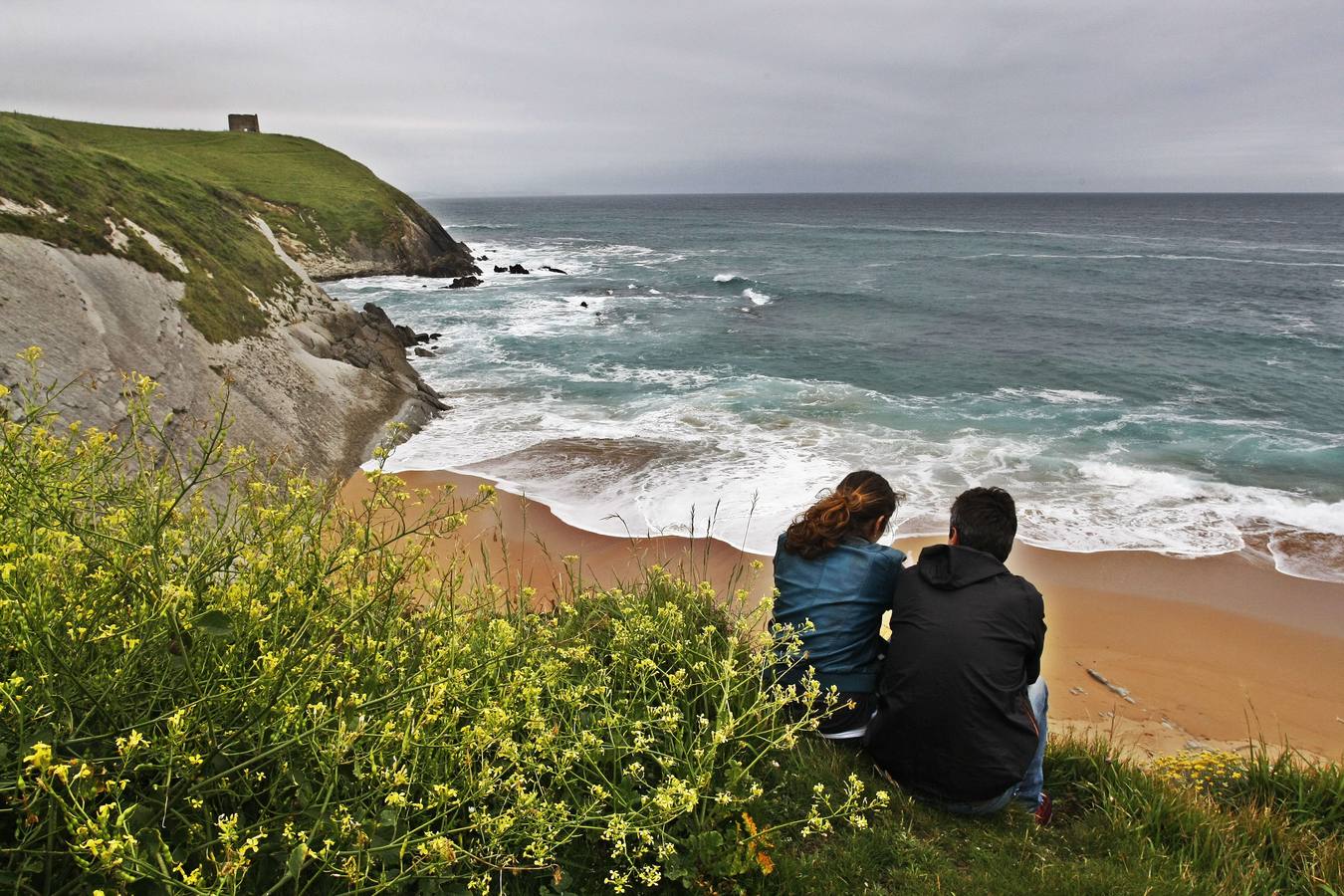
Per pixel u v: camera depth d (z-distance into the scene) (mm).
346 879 2162
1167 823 3789
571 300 37938
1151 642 8867
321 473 13242
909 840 3096
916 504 12359
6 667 2027
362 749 2324
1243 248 77062
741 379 21719
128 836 1652
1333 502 13094
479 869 2387
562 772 2576
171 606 2074
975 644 3191
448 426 16938
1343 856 3613
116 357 11656
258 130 67062
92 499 2758
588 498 12375
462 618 3148
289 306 18625
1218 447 16016
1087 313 36156
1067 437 16500
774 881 2734
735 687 3098
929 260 63781
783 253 71188
